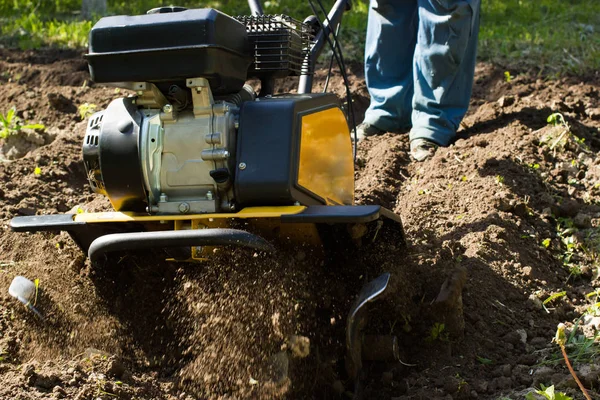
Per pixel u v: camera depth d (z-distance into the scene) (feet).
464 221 9.05
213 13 7.00
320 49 8.39
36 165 10.32
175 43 6.96
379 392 7.36
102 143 7.13
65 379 7.05
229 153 7.06
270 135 7.04
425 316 7.71
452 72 10.34
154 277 7.77
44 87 12.94
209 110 7.07
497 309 7.98
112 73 7.07
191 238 6.86
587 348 7.44
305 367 7.32
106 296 7.81
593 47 13.85
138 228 7.46
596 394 6.94
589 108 11.28
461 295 7.75
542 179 9.74
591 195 9.60
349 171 7.90
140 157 7.09
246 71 7.38
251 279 7.39
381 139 11.02
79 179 10.37
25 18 16.14
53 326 7.71
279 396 7.18
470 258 8.41
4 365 7.38
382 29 10.87
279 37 7.50
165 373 7.50
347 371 7.18
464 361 7.52
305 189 7.16
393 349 7.39
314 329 7.46
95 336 7.68
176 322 7.66
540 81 12.28
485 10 17.65
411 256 8.23
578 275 8.63
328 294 7.59
